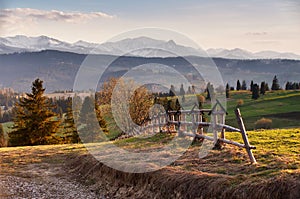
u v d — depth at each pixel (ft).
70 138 130.72
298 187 31.04
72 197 47.34
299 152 44.68
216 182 36.70
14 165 67.00
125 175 48.26
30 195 47.73
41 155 75.15
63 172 61.21
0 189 49.65
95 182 52.90
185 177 40.09
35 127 133.08
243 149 48.01
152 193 42.32
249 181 34.78
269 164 39.81
